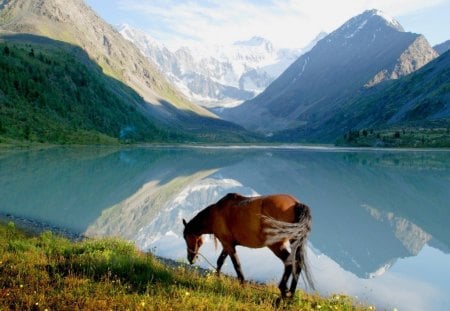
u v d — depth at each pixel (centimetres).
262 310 970
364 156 10988
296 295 1123
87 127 16100
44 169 5738
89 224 2648
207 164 7900
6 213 2866
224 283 1193
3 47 18375
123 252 1562
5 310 895
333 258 2077
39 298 958
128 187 4419
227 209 1153
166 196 3903
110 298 980
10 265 1212
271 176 5788
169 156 10319
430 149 15500
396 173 6250
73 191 4009
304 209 984
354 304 1250
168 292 1059
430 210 3428
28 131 11544
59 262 1277
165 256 1955
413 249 2269
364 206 3600
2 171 5344
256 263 1823
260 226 1045
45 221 2662
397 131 19738
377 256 2119
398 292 1560
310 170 6775
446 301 1465
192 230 1286
